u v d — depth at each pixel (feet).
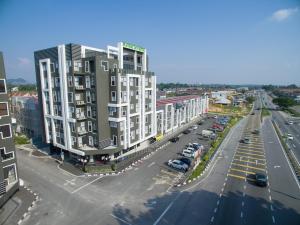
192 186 123.54
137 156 170.40
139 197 111.96
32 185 124.57
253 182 129.49
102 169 144.97
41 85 172.55
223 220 93.45
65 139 161.99
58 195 113.60
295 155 181.37
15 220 91.97
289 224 91.04
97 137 154.81
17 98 252.62
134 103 170.09
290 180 132.57
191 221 92.73
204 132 237.45
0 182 100.58
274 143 215.31
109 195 113.80
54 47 155.43
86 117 159.02
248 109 491.72
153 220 93.35
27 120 238.27
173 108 257.55
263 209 101.76
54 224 90.07
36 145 202.39
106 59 150.71
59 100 162.30
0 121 105.19
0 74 103.24
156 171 143.84
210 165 155.12
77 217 95.09
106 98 155.22
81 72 152.15
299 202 108.27
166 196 112.88
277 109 510.99
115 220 93.30
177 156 173.27
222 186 123.95
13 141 111.75
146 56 189.78
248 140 216.33
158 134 222.69
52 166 152.87
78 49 149.07
